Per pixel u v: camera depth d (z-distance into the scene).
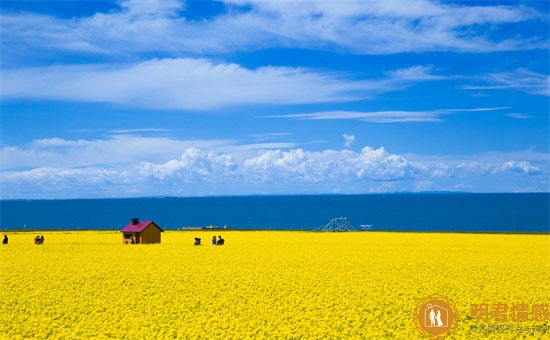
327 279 34.03
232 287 31.14
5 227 149.38
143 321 22.81
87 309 25.47
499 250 54.59
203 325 22.34
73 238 77.19
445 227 139.75
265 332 21.12
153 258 47.19
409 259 45.78
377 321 22.62
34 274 36.50
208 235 86.94
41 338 20.62
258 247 60.00
